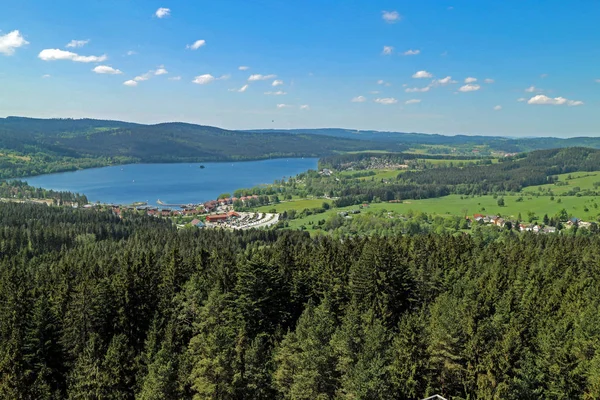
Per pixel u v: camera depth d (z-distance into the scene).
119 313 89.06
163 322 88.62
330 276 99.00
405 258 111.56
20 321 82.38
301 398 64.88
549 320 77.12
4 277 105.69
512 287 91.69
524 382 61.16
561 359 64.50
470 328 68.38
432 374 67.00
